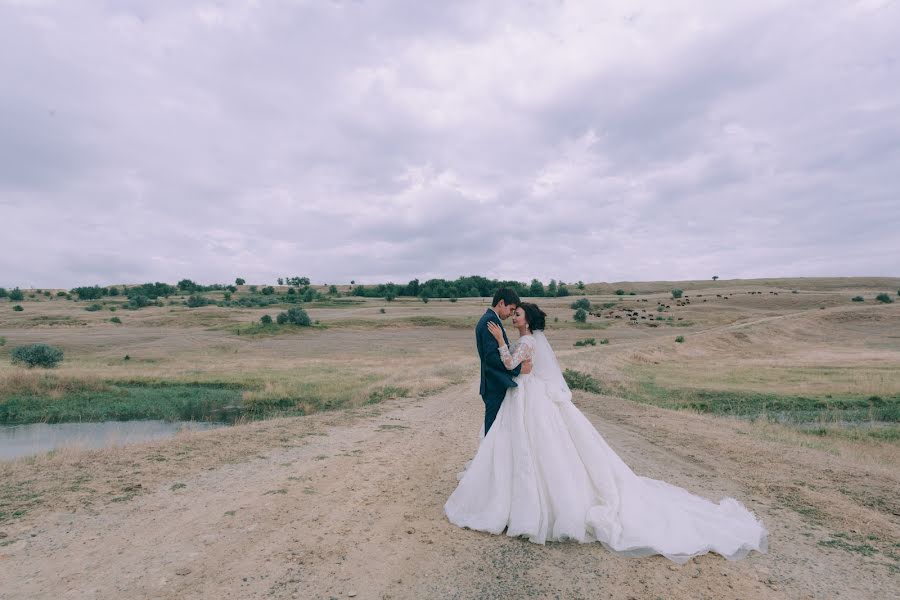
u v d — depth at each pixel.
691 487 5.79
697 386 26.06
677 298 123.69
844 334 68.50
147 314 92.94
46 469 5.93
